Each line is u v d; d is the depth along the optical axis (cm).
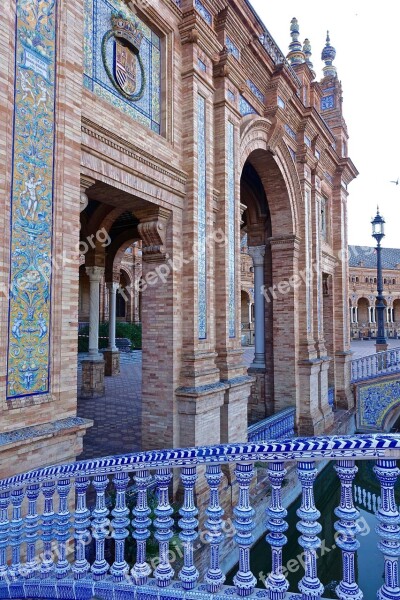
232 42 779
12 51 373
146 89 610
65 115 425
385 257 5075
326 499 875
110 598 249
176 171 625
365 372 1584
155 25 620
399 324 4753
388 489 185
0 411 347
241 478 225
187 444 600
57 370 402
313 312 1184
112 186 520
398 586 181
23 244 377
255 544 628
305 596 200
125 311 2981
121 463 258
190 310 631
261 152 959
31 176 388
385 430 1414
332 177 1484
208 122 696
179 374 619
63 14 432
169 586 240
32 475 292
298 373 1084
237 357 732
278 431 946
